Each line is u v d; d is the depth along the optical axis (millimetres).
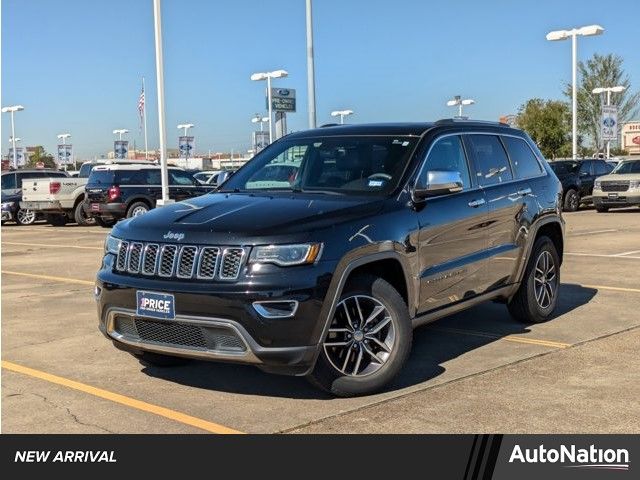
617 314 7699
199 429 4547
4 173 25234
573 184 24469
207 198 5742
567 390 5172
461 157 6316
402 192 5520
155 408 4949
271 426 4566
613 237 15562
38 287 10203
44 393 5309
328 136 6312
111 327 5211
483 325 7324
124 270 5113
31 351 6535
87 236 19484
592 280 9891
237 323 4582
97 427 4609
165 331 4887
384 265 5305
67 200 23672
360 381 5023
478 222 6195
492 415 4688
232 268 4652
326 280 4703
